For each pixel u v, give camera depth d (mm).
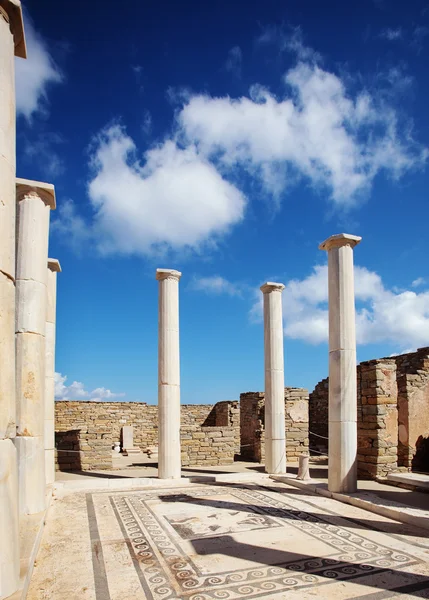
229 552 6820
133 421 23891
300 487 12281
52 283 13086
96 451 16344
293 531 7910
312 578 5809
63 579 5824
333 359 11297
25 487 8273
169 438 13562
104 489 12172
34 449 8445
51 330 12773
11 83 5207
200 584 5648
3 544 4438
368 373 13375
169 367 13930
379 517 8883
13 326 4910
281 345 15516
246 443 22375
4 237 4875
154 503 10289
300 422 18688
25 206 9445
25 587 4922
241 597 5277
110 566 6281
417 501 9758
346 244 11555
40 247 9383
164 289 14344
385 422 12953
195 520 8711
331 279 11594
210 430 17609
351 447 10891
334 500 10555
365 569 6105
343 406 10992
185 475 14344
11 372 4781
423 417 14602
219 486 12680
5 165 4973
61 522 8625
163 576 5914
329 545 7129
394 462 12930
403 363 18562
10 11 5227
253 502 10359
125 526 8312
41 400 8750
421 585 5586
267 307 15734
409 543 7203
